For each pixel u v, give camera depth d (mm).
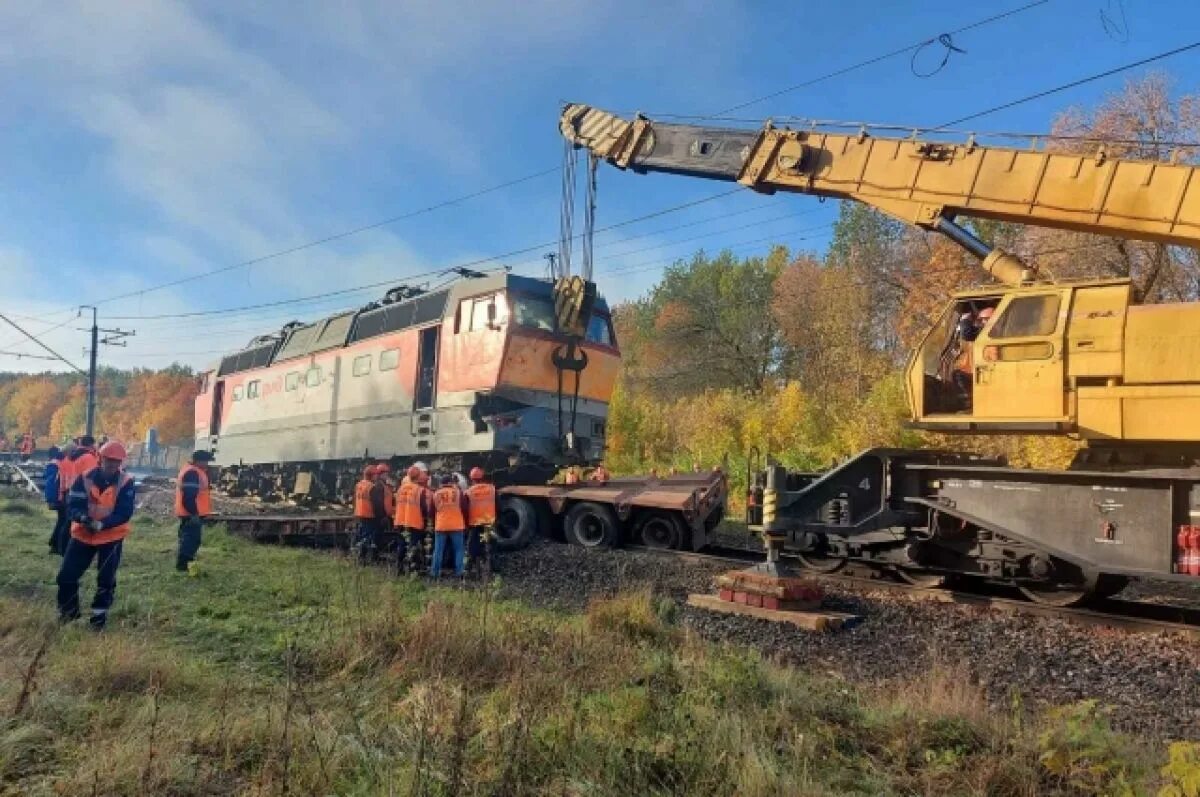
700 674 6348
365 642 7055
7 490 22047
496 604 9859
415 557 13078
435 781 4336
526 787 4398
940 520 11141
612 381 17938
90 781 4172
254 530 14898
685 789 4465
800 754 5016
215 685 6031
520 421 16297
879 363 39125
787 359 50531
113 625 8070
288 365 24812
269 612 8922
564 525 15680
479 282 17281
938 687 6199
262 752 4793
